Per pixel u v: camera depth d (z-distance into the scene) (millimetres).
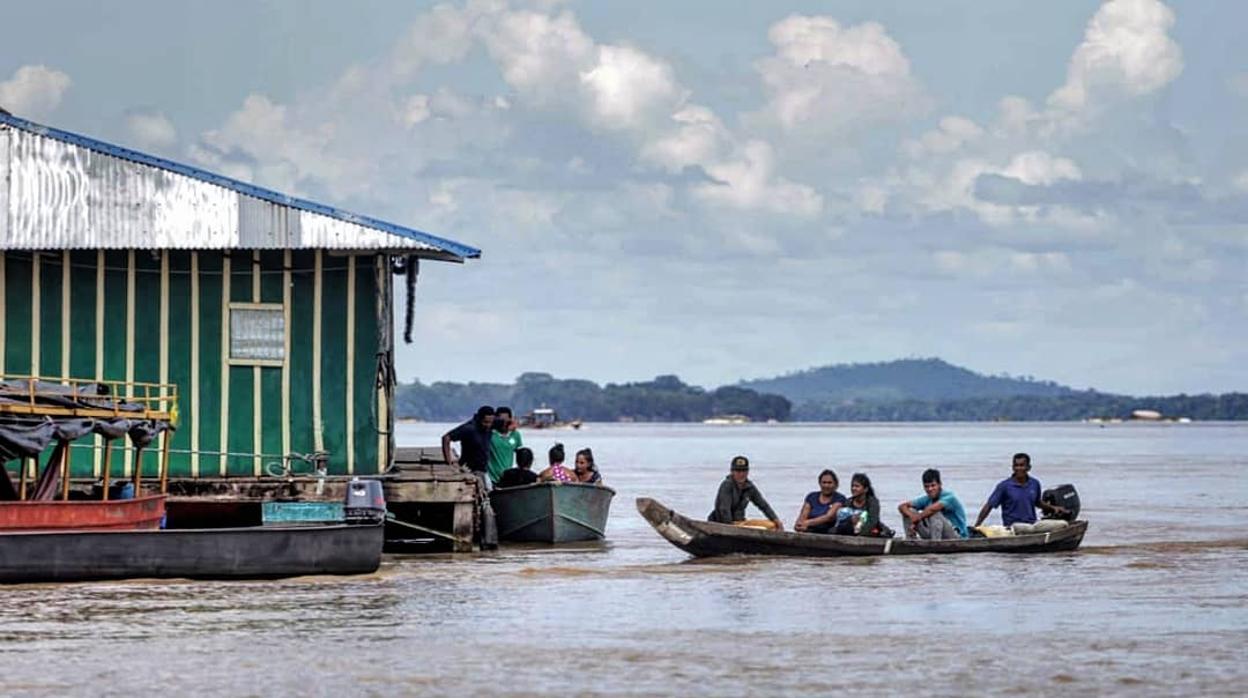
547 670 28375
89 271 44031
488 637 31422
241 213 43906
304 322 44625
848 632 32125
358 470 44625
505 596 36844
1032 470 122312
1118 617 34094
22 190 43562
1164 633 32094
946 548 44562
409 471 47781
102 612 34000
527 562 43750
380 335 44781
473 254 44438
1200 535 54781
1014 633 32094
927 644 30844
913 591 37781
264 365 44438
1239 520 62750
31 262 43812
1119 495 82938
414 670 28328
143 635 31406
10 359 43562
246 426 44344
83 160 43750
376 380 44719
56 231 43469
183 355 44250
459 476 45500
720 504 45062
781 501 76938
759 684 27375
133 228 43688
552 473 50812
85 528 38031
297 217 43969
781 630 32344
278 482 43531
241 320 44438
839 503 45156
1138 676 28094
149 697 26344
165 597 36031
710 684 27344
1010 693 26797
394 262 48031
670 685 27234
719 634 31875
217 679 27609
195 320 44312
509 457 51594
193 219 43812
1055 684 27453
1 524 36906
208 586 37719
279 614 33969
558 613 34375
